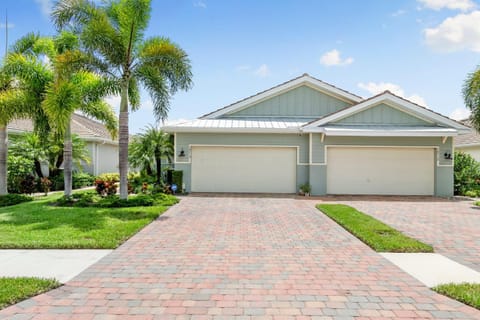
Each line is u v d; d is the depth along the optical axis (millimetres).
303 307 3629
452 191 14727
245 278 4512
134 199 11203
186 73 11211
